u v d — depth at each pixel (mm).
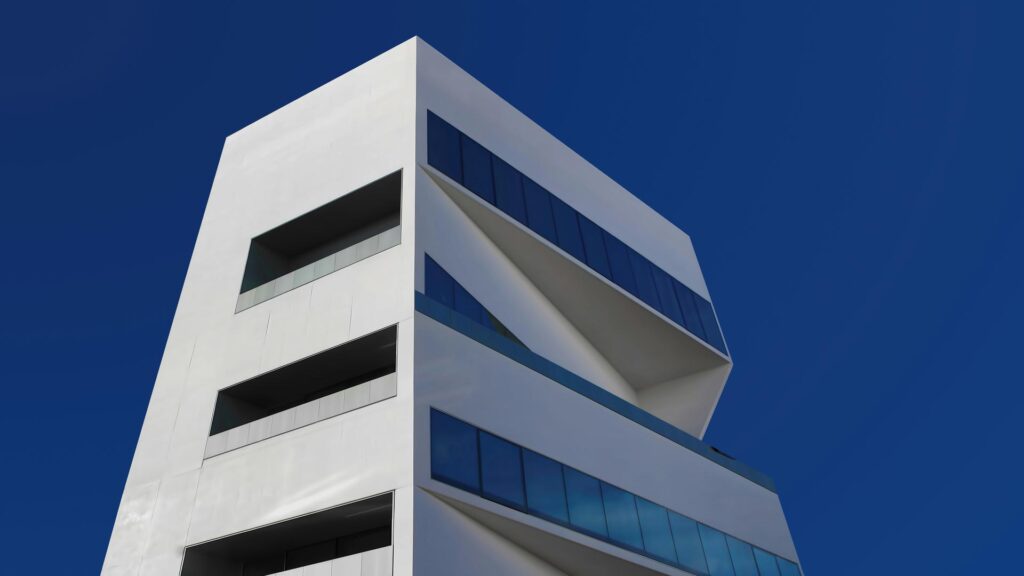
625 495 22906
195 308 24828
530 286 28391
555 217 29172
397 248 21469
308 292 22422
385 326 19844
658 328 32031
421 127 24797
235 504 19516
